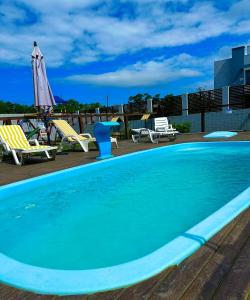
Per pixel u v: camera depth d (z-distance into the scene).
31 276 1.85
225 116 15.23
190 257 1.95
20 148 7.49
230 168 6.66
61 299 1.63
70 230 3.40
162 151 9.24
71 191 5.16
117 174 6.46
